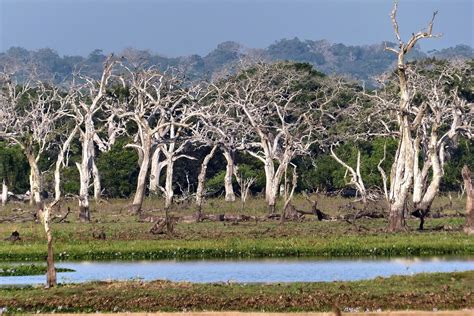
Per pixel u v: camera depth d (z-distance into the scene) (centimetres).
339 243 13700
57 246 13888
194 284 9581
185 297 9019
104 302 8975
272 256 13038
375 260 12406
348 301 8831
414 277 9662
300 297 8938
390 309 8619
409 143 16362
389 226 16325
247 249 13350
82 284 9675
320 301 8844
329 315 8175
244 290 9219
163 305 8888
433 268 11388
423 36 16250
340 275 10825
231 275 10950
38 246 13900
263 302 8856
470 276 9619
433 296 8919
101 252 13362
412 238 14450
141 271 11481
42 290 9481
